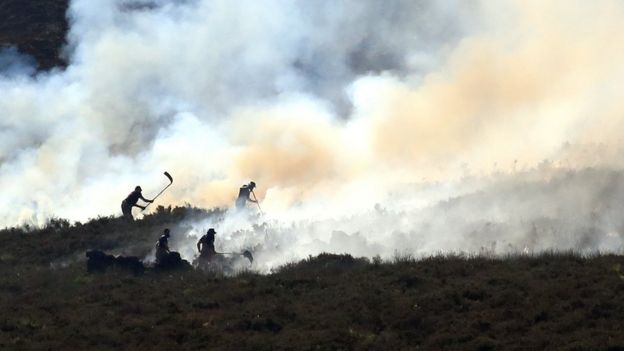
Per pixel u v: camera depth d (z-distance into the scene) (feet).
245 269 251.19
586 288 199.00
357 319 199.93
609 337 175.42
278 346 187.62
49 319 212.84
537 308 192.95
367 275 229.86
